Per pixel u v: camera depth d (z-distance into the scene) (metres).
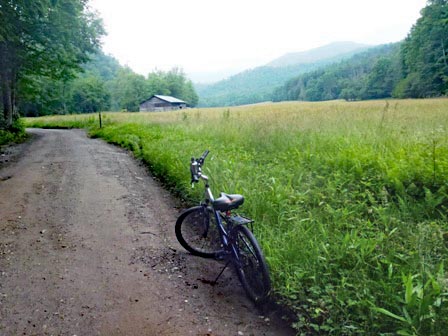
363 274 2.84
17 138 18.77
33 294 3.15
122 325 2.72
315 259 3.11
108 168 9.54
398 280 2.77
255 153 8.03
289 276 2.90
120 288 3.27
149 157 9.94
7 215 5.37
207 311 2.92
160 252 4.09
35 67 22.38
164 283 3.38
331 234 3.66
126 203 6.09
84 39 24.72
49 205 5.94
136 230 4.80
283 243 3.46
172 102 89.94
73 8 20.97
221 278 3.50
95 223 5.06
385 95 84.38
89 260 3.85
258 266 2.98
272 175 6.10
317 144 7.71
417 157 5.18
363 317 2.43
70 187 7.24
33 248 4.15
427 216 4.09
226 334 2.64
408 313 2.35
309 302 2.73
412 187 4.58
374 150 6.30
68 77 26.14
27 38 20.30
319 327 2.52
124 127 20.34
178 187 6.72
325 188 5.18
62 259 3.87
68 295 3.14
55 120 37.53
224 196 3.27
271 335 2.63
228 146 9.41
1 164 10.49
